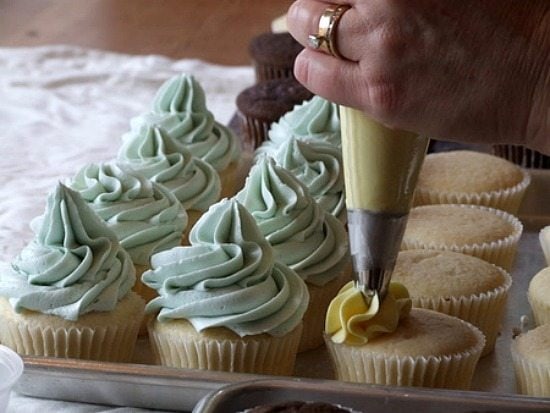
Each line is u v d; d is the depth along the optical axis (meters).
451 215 0.87
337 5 0.59
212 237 0.72
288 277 0.73
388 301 0.69
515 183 0.93
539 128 0.60
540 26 0.58
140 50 1.29
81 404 0.67
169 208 0.80
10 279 0.72
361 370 0.70
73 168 1.02
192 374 0.65
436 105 0.59
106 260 0.72
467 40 0.58
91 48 1.29
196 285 0.71
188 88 0.96
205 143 0.94
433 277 0.77
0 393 0.62
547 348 0.70
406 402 0.61
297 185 0.78
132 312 0.73
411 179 0.62
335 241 0.78
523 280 0.86
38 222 0.74
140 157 0.87
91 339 0.71
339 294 0.71
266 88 1.13
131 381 0.65
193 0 1.47
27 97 1.16
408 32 0.58
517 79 0.59
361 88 0.59
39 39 1.32
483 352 0.76
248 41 1.32
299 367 0.75
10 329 0.71
